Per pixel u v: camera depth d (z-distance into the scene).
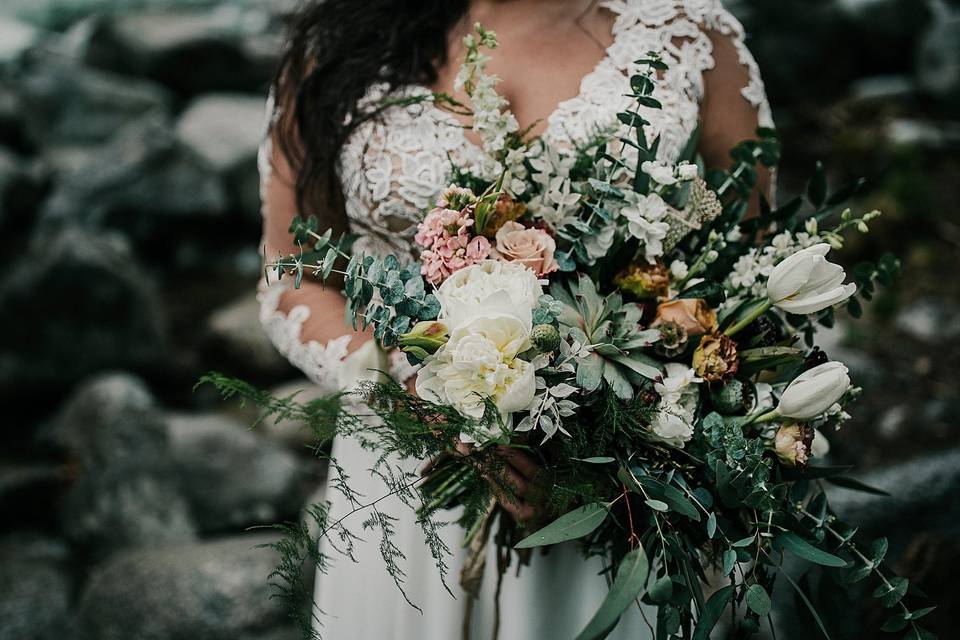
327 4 1.57
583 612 1.49
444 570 1.15
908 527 2.26
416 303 1.16
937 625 1.84
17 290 4.03
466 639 1.50
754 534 1.18
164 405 4.16
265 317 1.65
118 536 3.25
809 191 1.36
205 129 5.69
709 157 1.49
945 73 5.95
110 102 6.18
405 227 1.49
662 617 1.15
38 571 3.14
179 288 5.16
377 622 1.58
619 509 1.22
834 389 1.13
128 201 5.36
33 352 4.06
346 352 1.53
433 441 1.14
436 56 1.50
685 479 1.20
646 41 1.45
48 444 3.77
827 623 1.28
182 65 6.41
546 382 1.15
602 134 1.29
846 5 6.34
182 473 3.27
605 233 1.21
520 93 1.46
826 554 1.14
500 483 1.16
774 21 6.34
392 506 1.55
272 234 1.68
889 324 3.89
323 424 1.13
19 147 5.73
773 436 1.21
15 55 6.90
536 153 1.24
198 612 2.53
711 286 1.25
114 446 3.42
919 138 5.54
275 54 6.55
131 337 4.17
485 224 1.21
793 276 1.16
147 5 7.75
